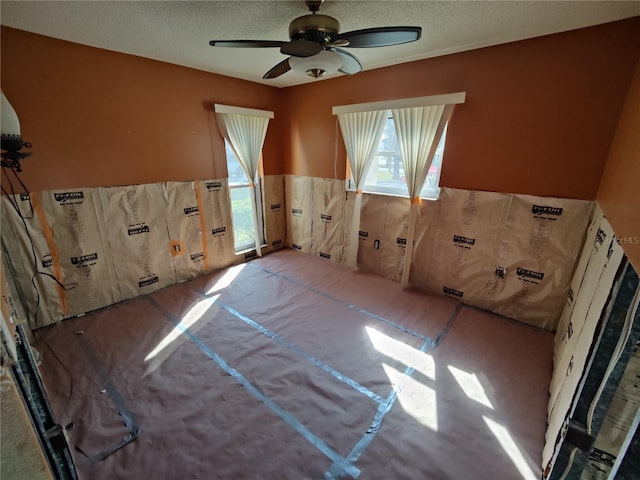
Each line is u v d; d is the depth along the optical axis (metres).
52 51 2.27
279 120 4.08
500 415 1.77
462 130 2.69
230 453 1.56
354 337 2.48
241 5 1.77
